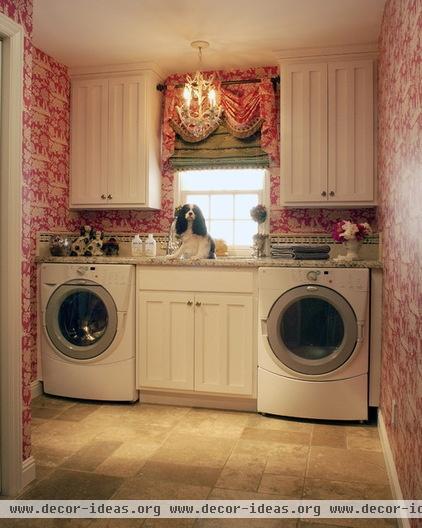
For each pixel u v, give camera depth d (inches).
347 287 121.0
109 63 152.1
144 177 152.4
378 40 134.3
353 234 129.2
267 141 150.8
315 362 122.4
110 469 96.1
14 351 86.9
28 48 90.0
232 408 132.6
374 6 117.0
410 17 74.4
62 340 139.1
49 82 147.4
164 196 163.8
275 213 155.7
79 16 122.6
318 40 135.6
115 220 167.3
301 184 142.6
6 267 86.2
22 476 88.6
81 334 143.3
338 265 121.6
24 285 90.0
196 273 131.6
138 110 152.1
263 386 126.9
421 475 62.2
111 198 154.8
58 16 122.6
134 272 135.8
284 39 135.3
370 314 122.1
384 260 118.0
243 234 161.5
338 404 122.3
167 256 140.2
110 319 134.5
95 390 137.2
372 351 121.8
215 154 157.5
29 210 91.4
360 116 138.7
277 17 123.0
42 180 145.6
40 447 106.7
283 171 143.4
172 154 160.2
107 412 130.2
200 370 131.9
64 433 115.0
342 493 87.3
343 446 108.3
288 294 123.7
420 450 63.2
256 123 152.9
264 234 154.3
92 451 104.7
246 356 129.0
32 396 141.3
